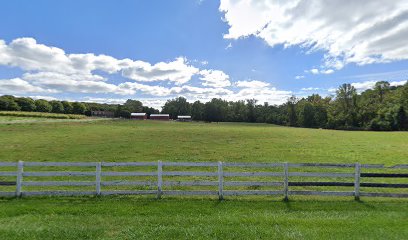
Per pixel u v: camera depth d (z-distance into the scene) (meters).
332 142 41.41
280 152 31.67
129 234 8.94
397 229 9.41
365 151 32.72
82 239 8.61
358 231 9.23
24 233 8.91
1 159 26.41
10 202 12.44
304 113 119.69
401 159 27.73
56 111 135.00
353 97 112.69
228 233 9.01
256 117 146.25
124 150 31.89
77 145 34.62
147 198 13.46
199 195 14.34
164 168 23.22
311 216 10.87
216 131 56.50
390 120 95.56
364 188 17.38
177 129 60.16
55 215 10.72
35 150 30.81
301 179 19.77
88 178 19.45
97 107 163.12
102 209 11.46
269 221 10.09
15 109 113.94
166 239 8.63
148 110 181.88
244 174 13.84
